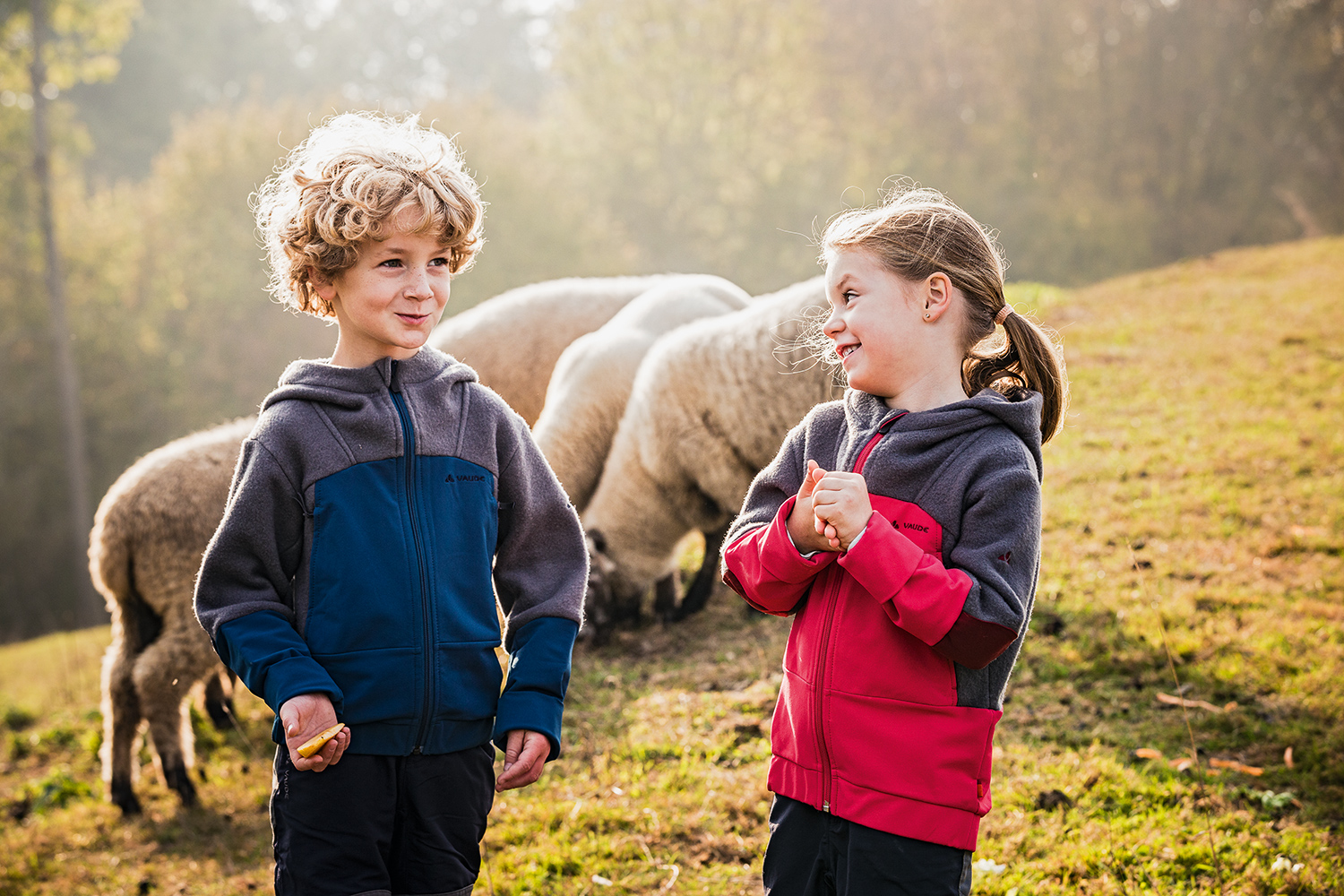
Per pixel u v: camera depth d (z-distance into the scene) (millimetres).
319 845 1854
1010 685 4312
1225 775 3477
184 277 28047
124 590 4910
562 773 4055
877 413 1919
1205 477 6590
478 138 30125
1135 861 3029
